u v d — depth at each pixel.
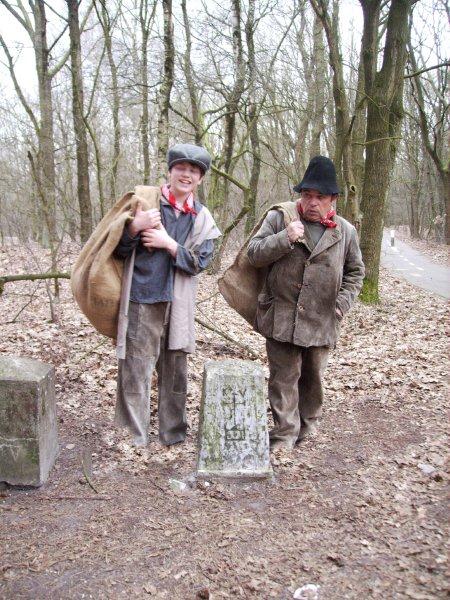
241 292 3.80
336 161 11.45
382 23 14.35
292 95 12.80
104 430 4.16
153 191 3.38
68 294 9.62
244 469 3.43
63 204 9.84
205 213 3.49
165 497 3.27
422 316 9.87
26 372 3.29
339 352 7.29
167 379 3.68
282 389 3.72
